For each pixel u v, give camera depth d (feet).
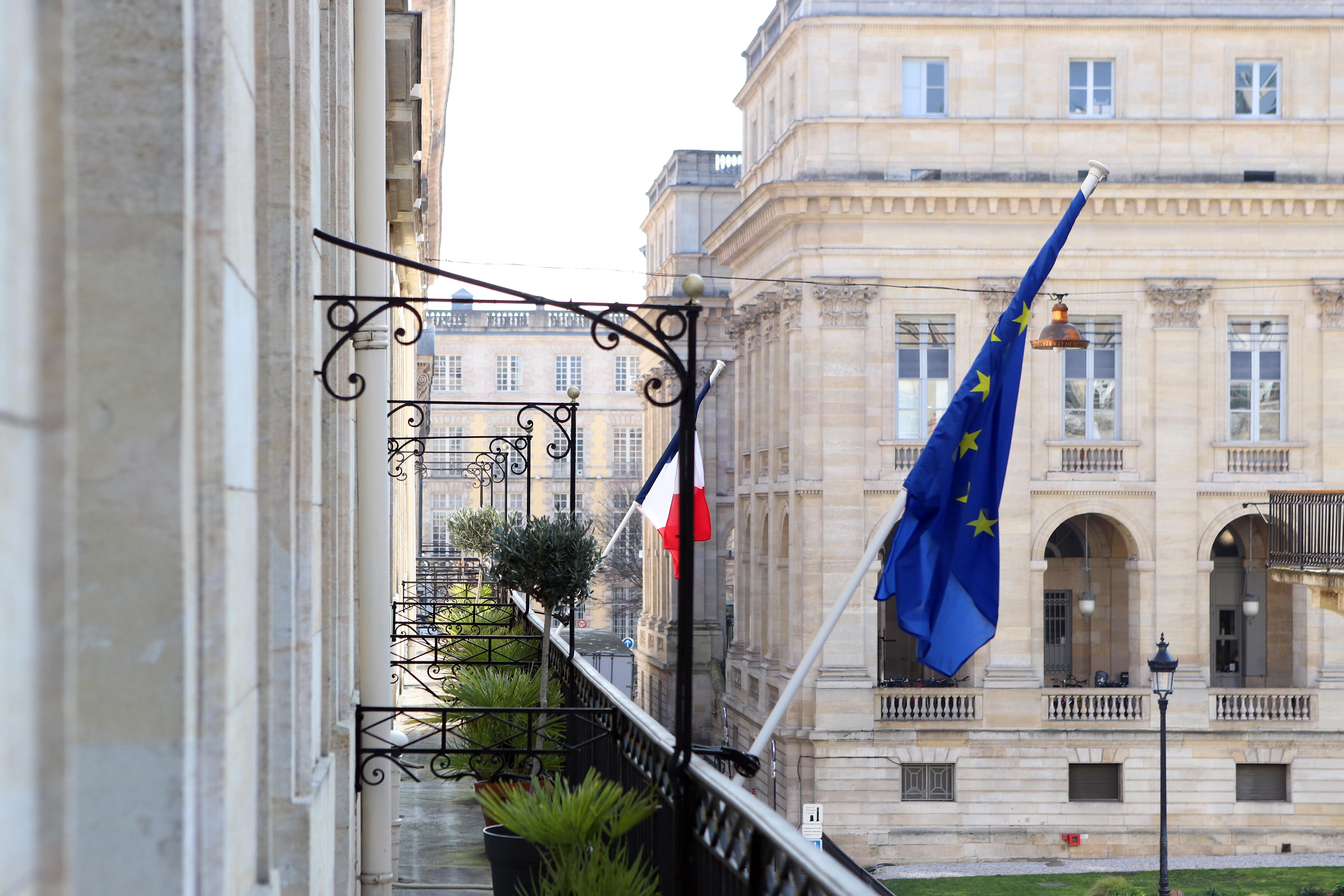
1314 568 93.56
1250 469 122.21
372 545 28.63
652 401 19.79
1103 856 118.32
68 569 6.12
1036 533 121.39
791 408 124.16
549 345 288.10
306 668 16.96
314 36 18.54
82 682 10.02
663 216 206.80
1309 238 122.62
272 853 14.15
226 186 11.41
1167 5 123.24
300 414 17.25
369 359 28.58
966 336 122.01
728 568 240.53
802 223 122.62
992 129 123.03
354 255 28.50
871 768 118.52
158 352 10.21
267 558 14.48
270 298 15.23
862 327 121.29
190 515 10.41
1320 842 119.24
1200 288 121.70
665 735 21.76
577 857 20.61
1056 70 123.24
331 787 21.11
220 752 10.95
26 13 5.96
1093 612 134.00
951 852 117.80
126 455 10.12
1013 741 118.83
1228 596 133.49
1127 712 119.75
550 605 36.45
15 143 5.83
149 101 10.32
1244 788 120.47
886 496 120.98
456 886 30.19
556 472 286.46
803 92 124.98
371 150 29.40
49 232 6.15
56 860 6.04
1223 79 123.24
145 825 10.05
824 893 13.12
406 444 59.82
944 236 121.90
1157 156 122.62
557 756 34.76
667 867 21.12
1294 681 124.26
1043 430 122.01
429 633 70.03
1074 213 30.71
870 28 123.54
